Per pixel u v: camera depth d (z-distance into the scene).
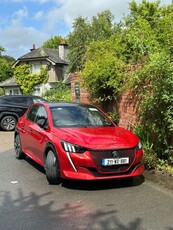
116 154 6.27
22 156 9.27
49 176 6.66
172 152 7.88
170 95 7.27
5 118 16.77
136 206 5.46
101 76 10.89
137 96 9.46
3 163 8.84
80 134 6.68
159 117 7.82
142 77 8.58
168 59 7.66
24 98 17.22
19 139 9.20
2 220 4.94
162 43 11.84
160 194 6.09
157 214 5.10
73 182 6.87
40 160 7.43
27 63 50.00
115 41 13.87
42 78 48.97
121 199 5.82
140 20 14.96
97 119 7.76
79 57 39.62
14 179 7.22
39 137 7.40
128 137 6.82
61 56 50.69
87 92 12.88
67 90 34.19
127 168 6.38
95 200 5.79
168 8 19.06
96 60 11.81
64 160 6.32
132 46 12.24
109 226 4.66
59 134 6.72
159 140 7.95
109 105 11.50
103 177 6.22
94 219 4.93
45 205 5.55
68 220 4.90
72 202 5.69
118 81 10.59
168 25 12.32
